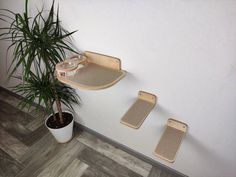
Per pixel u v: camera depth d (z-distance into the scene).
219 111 0.98
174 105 1.12
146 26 0.96
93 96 1.52
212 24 0.79
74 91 1.61
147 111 1.13
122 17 1.02
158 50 1.00
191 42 0.88
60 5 1.23
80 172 1.51
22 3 1.45
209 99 0.98
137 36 1.02
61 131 1.62
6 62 2.06
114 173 1.50
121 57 1.16
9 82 2.28
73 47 1.36
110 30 1.11
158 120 1.27
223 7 0.74
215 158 1.16
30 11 1.43
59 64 1.18
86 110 1.68
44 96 1.44
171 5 0.85
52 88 1.48
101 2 1.05
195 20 0.82
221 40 0.80
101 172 1.51
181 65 0.97
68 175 1.49
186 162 1.33
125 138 1.58
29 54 1.21
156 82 1.11
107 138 1.72
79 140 1.78
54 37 1.25
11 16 1.60
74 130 1.89
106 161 1.59
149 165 1.55
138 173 1.49
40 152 1.68
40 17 1.37
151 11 0.91
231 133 1.01
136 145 1.55
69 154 1.65
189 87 1.01
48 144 1.75
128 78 1.22
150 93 1.18
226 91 0.90
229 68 0.84
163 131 1.25
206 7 0.77
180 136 1.13
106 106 1.50
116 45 1.14
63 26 1.31
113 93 1.37
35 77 1.52
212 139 1.10
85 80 1.11
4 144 1.77
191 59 0.92
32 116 2.09
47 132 1.88
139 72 1.14
